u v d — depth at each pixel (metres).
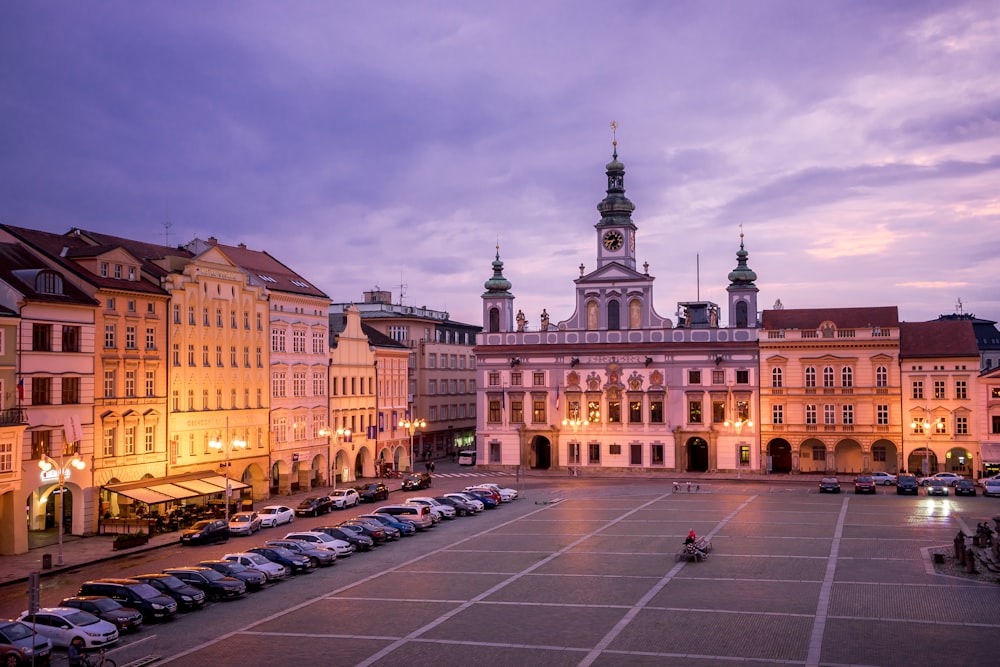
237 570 52.72
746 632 41.22
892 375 112.00
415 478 104.38
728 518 77.19
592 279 126.94
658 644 39.69
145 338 80.00
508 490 93.88
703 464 123.88
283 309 100.25
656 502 90.00
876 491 97.62
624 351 123.75
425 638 41.44
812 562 56.75
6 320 65.62
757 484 107.25
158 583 48.09
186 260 86.88
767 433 117.19
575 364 125.88
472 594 50.12
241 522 73.12
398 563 60.06
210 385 88.06
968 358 108.69
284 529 75.94
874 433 112.44
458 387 158.12
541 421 127.56
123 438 77.06
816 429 114.88
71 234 82.62
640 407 123.25
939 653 37.53
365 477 116.12
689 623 42.97
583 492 100.94
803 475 114.88
